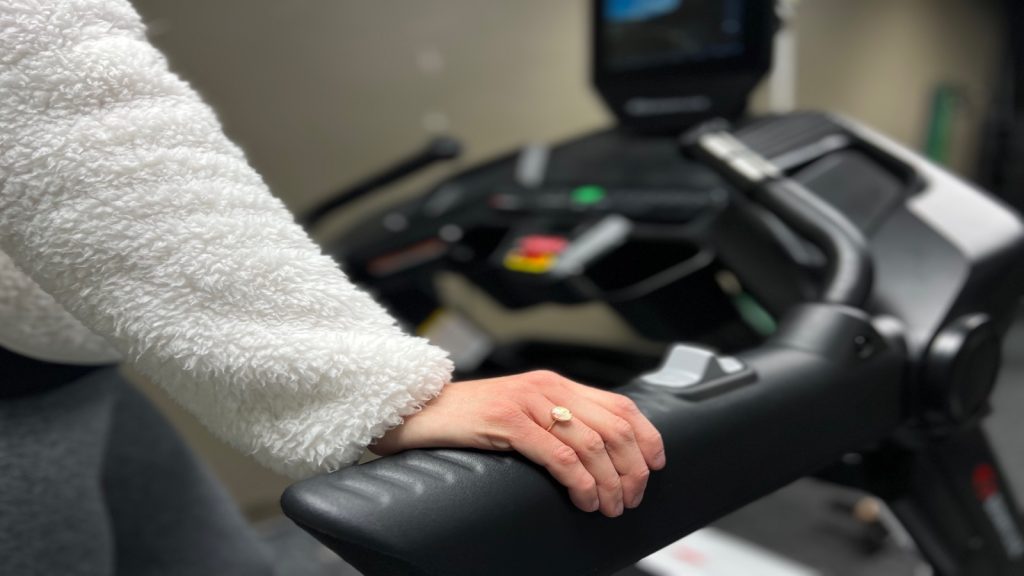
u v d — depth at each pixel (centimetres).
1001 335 111
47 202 53
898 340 90
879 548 197
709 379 67
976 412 95
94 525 91
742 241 135
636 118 187
